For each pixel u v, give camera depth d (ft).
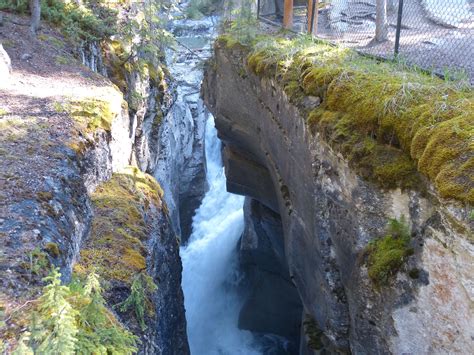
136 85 43.29
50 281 13.99
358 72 20.39
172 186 54.39
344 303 21.20
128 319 17.75
